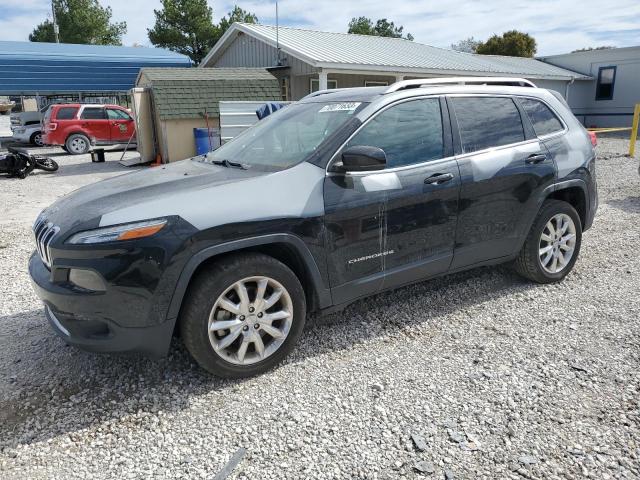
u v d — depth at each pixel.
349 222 3.36
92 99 26.64
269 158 3.63
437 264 3.85
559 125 4.55
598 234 6.35
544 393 3.00
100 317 2.81
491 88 4.23
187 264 2.86
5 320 4.15
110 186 3.47
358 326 3.89
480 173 3.91
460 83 4.13
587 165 4.60
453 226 3.84
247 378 3.21
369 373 3.25
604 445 2.56
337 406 2.92
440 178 3.69
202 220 2.91
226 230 2.95
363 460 2.50
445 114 3.88
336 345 3.61
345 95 4.00
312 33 20.75
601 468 2.41
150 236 2.79
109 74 23.09
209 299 2.96
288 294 3.22
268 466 2.47
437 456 2.51
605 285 4.62
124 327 2.82
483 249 4.09
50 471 2.47
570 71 26.69
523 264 4.49
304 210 3.19
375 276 3.55
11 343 3.74
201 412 2.89
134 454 2.58
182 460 2.53
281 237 3.11
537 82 24.67
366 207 3.41
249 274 3.06
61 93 23.89
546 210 4.41
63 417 2.88
